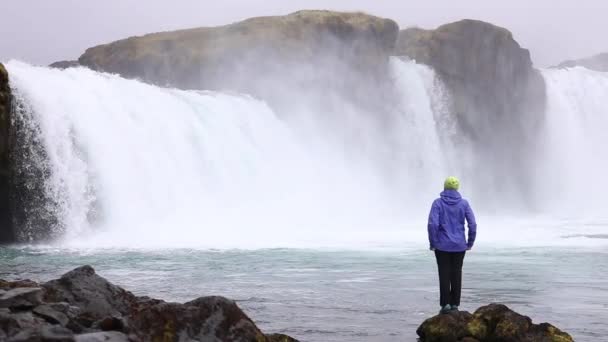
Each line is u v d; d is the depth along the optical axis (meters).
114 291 9.59
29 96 33.28
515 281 18.12
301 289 16.73
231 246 28.83
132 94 40.62
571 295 15.73
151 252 26.39
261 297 15.43
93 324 8.36
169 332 8.34
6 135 30.45
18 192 32.34
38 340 6.97
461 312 10.92
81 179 34.72
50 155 33.66
